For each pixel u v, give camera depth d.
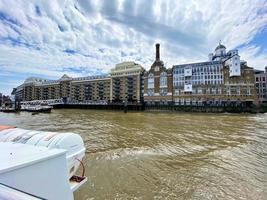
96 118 36.53
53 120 31.86
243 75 58.78
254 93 57.91
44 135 4.54
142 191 6.05
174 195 5.82
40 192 2.53
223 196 5.77
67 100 95.88
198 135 16.97
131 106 70.88
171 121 30.69
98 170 7.76
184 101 65.19
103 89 90.06
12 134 4.63
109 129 20.83
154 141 14.16
